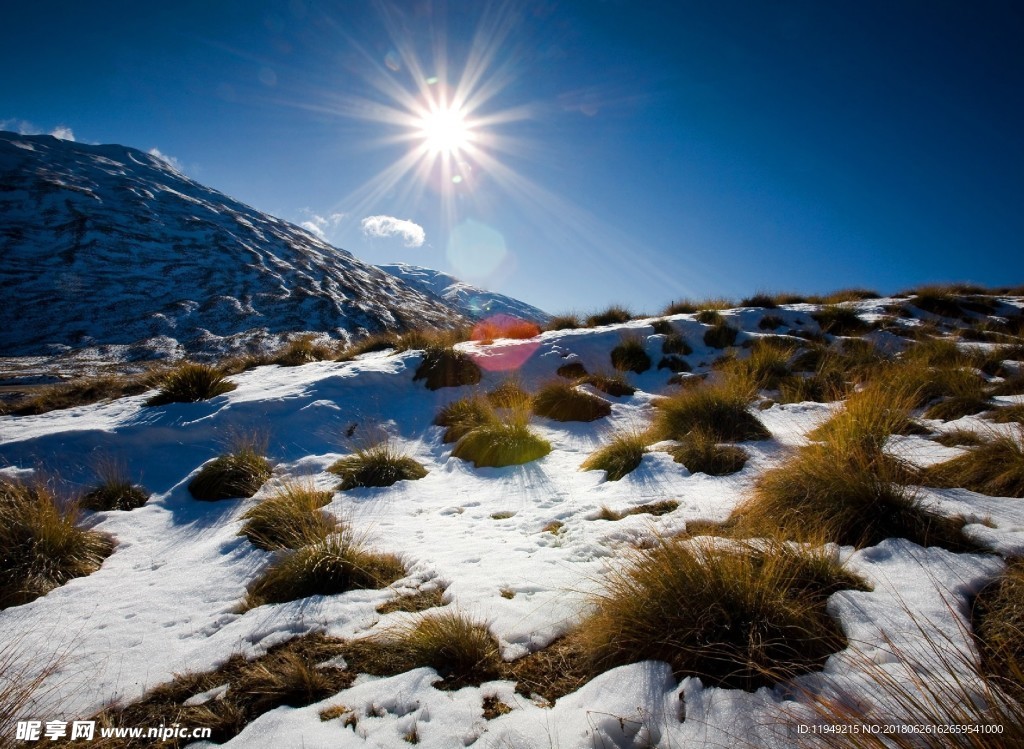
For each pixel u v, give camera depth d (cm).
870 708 189
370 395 882
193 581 409
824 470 379
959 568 269
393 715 242
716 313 1199
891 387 622
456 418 799
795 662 223
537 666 264
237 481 613
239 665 295
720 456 535
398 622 314
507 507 518
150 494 624
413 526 484
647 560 295
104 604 383
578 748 205
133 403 884
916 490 350
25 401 1031
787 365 922
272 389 876
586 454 676
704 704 211
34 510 471
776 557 281
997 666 200
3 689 282
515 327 1323
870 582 272
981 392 614
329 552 395
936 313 1237
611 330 1167
